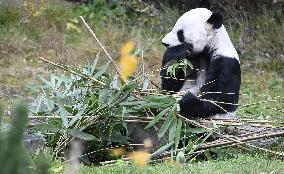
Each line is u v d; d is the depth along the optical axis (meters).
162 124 10.97
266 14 20.09
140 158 9.51
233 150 10.31
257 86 17.27
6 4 19.70
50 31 19.45
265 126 10.86
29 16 19.62
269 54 19.39
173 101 10.63
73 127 10.47
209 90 11.11
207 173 8.62
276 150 10.82
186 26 11.32
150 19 20.97
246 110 14.46
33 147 10.28
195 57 11.48
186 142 10.95
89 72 11.30
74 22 20.20
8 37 18.50
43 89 11.63
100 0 21.22
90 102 10.48
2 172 4.19
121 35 19.62
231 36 19.91
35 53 18.12
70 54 18.36
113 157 10.80
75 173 8.84
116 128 10.68
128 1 21.59
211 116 10.99
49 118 10.76
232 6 20.58
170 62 11.32
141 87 11.21
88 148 10.79
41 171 4.34
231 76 11.11
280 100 15.98
